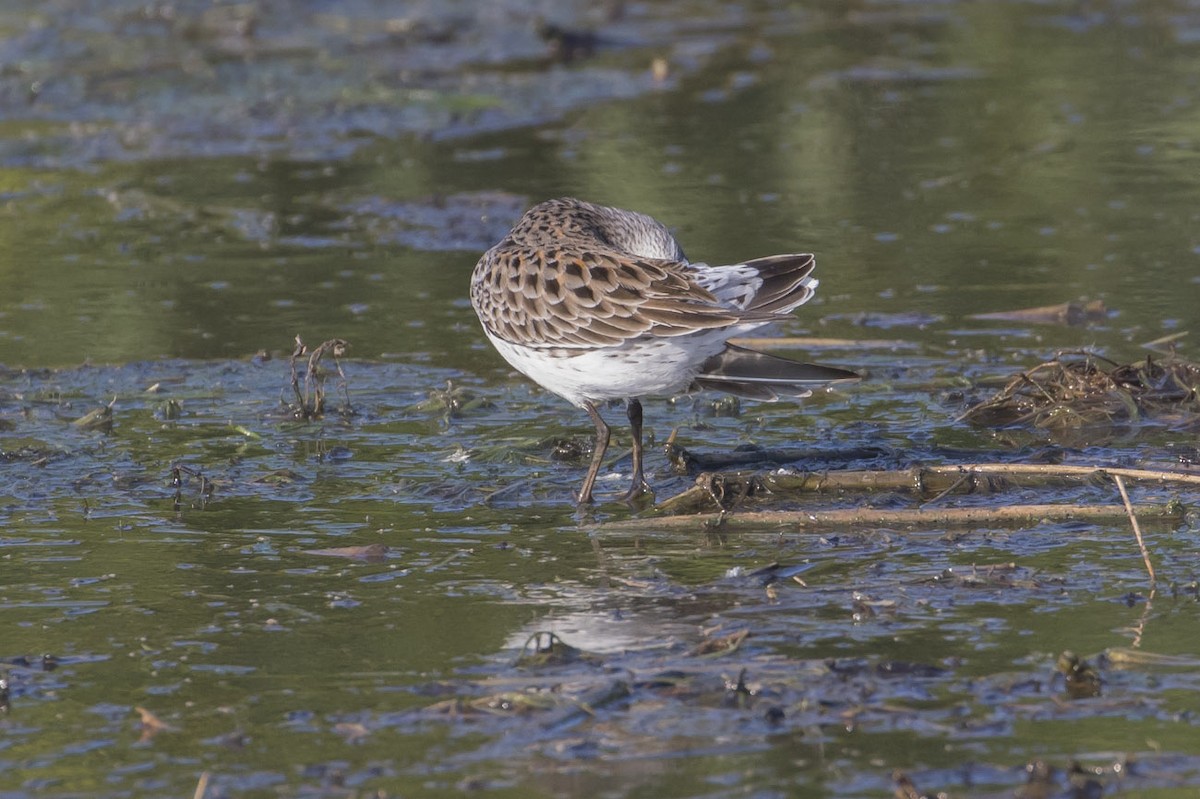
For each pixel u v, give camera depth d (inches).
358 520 424.2
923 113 900.0
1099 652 331.9
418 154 840.9
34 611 365.7
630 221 483.5
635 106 922.7
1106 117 877.8
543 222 470.0
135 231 734.5
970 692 315.6
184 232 732.7
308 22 1101.1
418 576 383.9
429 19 1105.4
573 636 345.7
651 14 1144.2
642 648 338.3
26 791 287.4
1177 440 471.5
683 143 854.5
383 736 303.6
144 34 1069.1
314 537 411.8
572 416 512.4
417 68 994.1
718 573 381.7
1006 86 946.7
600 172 802.8
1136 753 291.4
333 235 724.7
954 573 374.0
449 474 459.5
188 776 291.4
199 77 970.7
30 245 714.2
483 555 397.4
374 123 894.4
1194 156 805.2
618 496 442.0
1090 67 977.5
